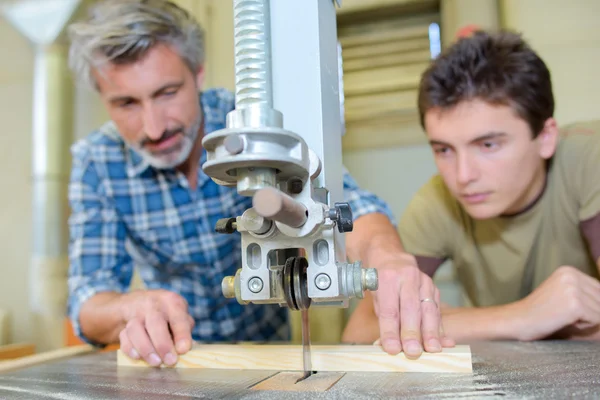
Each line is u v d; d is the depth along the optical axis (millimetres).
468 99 955
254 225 539
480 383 573
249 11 530
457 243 1227
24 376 715
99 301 974
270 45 567
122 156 1188
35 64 2168
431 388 557
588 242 1046
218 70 1964
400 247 876
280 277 557
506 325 894
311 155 551
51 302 2068
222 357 754
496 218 1155
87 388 623
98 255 1143
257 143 469
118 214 1202
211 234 1220
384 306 726
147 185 1192
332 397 531
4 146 2312
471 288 1276
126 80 962
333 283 549
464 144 988
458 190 1036
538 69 1010
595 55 1681
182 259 1246
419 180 1855
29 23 2111
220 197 1198
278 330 1402
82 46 977
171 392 585
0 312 2129
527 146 1004
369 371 681
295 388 590
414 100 1837
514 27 1719
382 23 1925
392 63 1890
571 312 858
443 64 1018
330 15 625
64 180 2154
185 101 1034
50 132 2129
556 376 589
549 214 1125
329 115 601
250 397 544
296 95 577
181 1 1975
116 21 938
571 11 1693
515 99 955
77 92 2223
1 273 2268
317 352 706
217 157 482
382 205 1055
